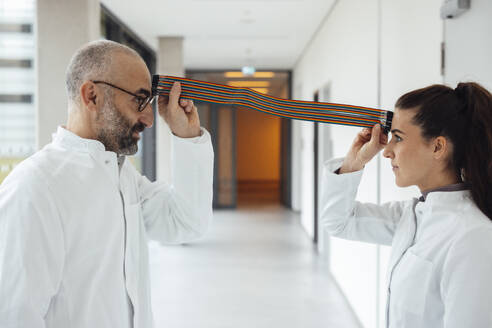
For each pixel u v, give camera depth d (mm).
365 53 3416
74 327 1118
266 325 3391
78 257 1139
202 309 3727
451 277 946
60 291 1123
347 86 4098
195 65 9055
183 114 1255
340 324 3436
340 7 4453
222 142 9945
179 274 4777
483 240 930
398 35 2645
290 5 4910
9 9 3242
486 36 1578
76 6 3773
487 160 1024
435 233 1064
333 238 4609
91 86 1179
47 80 3764
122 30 5762
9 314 1005
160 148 6543
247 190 14688
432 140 1093
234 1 4832
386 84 2887
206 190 1396
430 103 1087
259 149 16828
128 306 1283
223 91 1246
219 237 6766
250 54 7906
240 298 4008
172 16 5449
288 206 10125
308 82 7035
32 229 1042
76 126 1230
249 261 5332
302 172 7734
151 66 7637
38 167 1128
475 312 892
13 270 1017
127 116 1210
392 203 1432
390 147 1178
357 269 3559
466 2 1714
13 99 3279
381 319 2906
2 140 3059
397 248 1201
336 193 1391
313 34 6309
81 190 1156
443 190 1104
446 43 1930
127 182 1338
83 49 1200
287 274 4793
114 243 1213
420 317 1051
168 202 1461
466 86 1096
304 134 7465
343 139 4199
